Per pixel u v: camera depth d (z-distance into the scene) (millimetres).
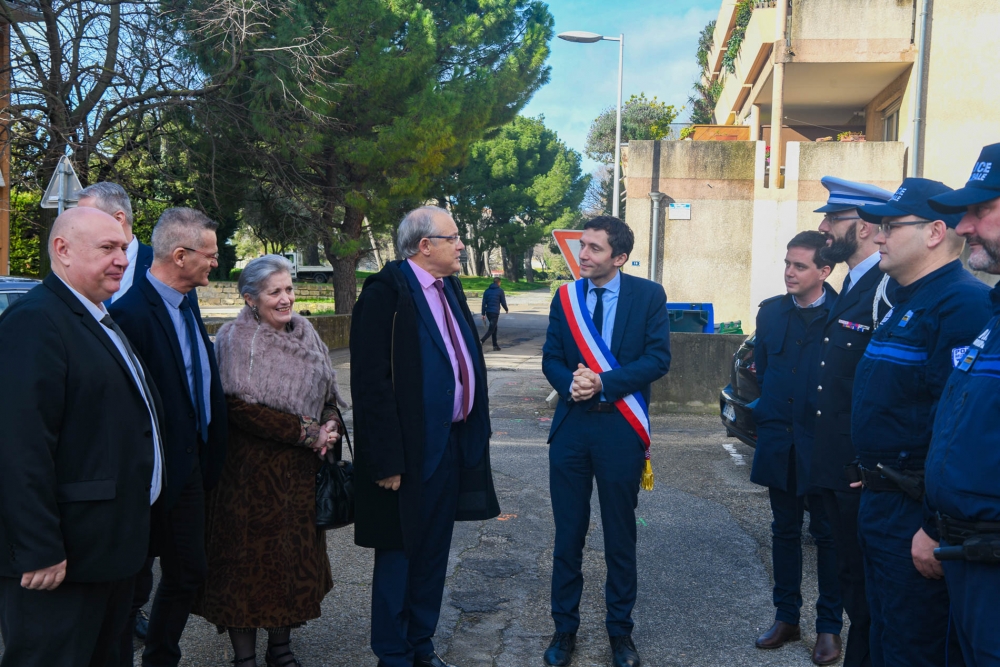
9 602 2406
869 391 2742
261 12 15484
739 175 15188
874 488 2727
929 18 15062
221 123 16172
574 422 3814
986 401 2115
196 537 3209
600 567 4953
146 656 3238
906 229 2672
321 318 18578
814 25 15266
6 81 13211
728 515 6004
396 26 17328
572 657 3762
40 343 2410
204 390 3287
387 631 3352
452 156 19312
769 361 3982
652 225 15336
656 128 19750
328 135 17562
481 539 5418
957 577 2178
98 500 2484
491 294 20359
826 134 21703
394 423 3268
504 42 21719
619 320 3818
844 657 3467
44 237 13719
